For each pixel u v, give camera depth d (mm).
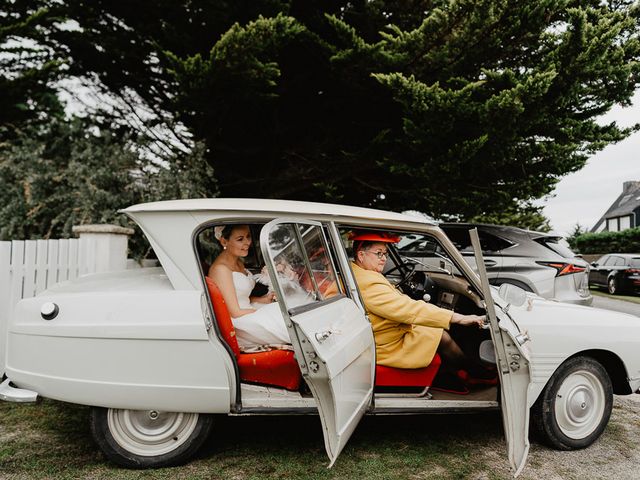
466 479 2785
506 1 6004
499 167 7293
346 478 2748
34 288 4246
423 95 6188
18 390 2701
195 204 2758
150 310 2590
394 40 6738
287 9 6957
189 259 2684
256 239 3846
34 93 6742
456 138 6914
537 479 2820
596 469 2963
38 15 5914
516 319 3105
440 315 2918
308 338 2084
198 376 2578
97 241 4645
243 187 9398
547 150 6883
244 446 3143
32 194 6609
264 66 6188
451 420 3707
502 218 15031
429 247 4758
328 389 2137
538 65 6457
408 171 7320
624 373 3299
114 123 9289
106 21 7656
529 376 2521
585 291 6949
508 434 2510
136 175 7000
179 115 7793
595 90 6969
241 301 3225
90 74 8641
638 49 6785
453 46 6613
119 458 2754
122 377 2562
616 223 43312
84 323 2582
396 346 3090
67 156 7812
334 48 7250
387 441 3293
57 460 2863
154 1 6832
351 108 8367
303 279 2475
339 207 3133
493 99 6023
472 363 3336
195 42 7367
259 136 8773
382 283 3082
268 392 2826
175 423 2818
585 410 3236
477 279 3102
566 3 6125
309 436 3322
